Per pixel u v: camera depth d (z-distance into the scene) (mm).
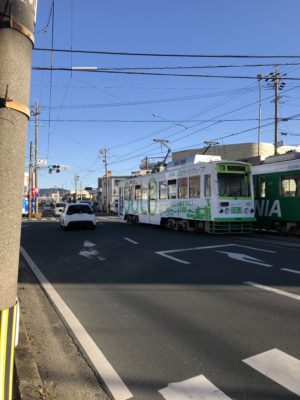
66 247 16609
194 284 9086
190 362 4934
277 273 10047
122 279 9906
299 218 19234
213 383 4387
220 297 7922
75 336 5984
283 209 20250
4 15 2764
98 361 5051
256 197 22172
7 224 2830
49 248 16453
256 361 4914
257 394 4133
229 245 15719
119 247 15898
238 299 7746
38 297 8461
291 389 4227
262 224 21750
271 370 4668
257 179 22141
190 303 7559
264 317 6609
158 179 26047
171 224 24312
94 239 19344
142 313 7016
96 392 4293
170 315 6848
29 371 4531
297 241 17312
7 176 2793
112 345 5578
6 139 2777
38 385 4242
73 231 24719
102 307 7488
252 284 8922
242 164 20047
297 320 6426
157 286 9016
